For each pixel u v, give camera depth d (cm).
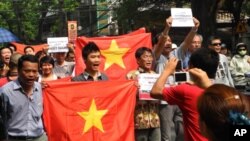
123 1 3556
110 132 818
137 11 3525
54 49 1293
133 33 1138
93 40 1049
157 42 1016
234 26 3472
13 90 715
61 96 799
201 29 2934
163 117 920
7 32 3266
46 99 792
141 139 880
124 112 830
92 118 812
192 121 541
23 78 712
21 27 5003
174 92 557
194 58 558
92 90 817
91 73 845
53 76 1016
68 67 1259
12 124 715
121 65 1038
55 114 793
